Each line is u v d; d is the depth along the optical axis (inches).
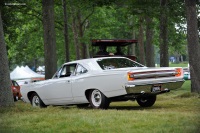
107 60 586.2
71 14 1706.4
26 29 1971.0
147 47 1395.2
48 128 378.3
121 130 348.2
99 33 1990.7
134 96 540.1
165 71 546.0
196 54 796.0
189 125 332.8
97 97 560.4
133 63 603.2
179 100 696.4
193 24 795.4
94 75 557.0
